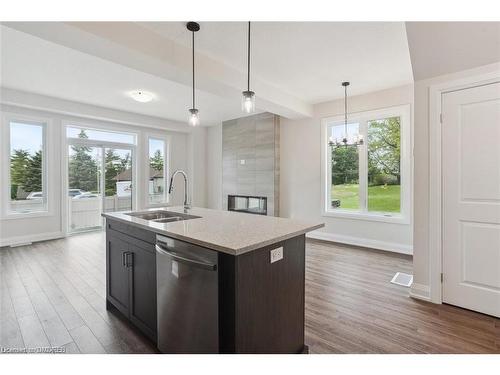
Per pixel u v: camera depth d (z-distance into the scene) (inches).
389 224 171.0
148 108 216.1
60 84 162.4
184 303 61.2
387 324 85.6
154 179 262.2
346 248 177.9
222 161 268.8
